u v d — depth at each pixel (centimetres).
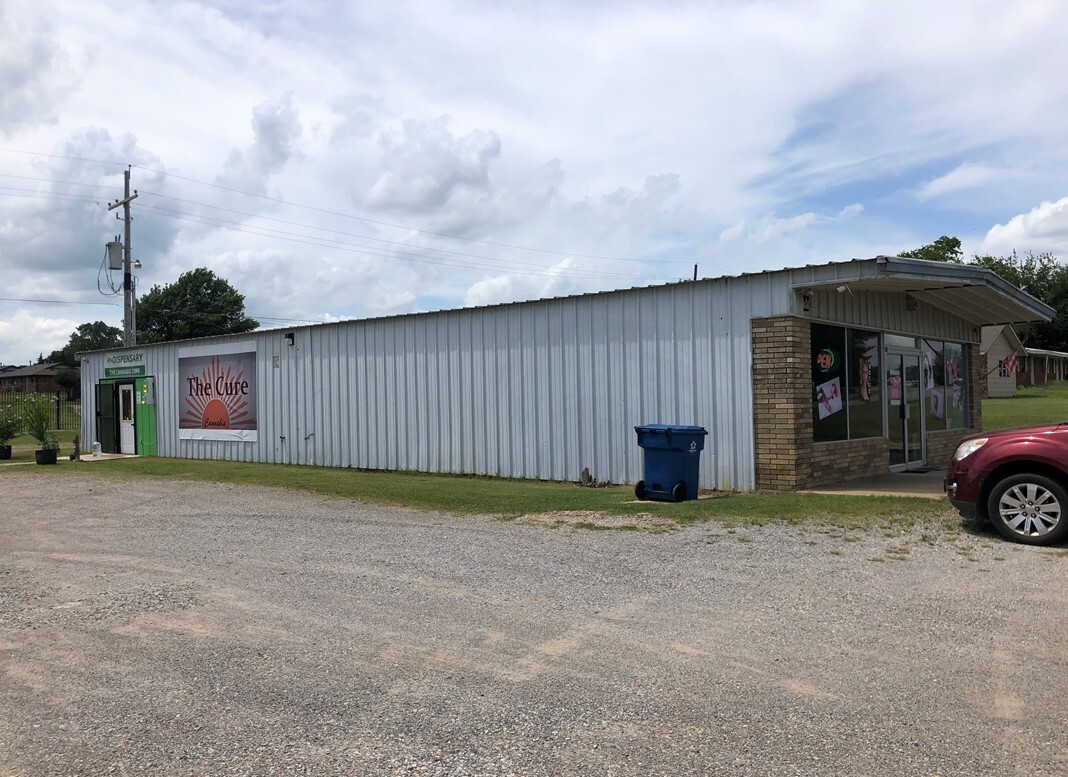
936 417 1619
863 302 1330
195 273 7662
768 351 1191
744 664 484
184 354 2217
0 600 666
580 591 656
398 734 399
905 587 641
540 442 1481
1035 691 435
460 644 532
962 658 486
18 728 416
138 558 830
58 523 1072
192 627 582
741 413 1221
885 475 1383
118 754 384
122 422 2444
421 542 882
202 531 988
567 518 998
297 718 420
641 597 634
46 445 2109
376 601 642
